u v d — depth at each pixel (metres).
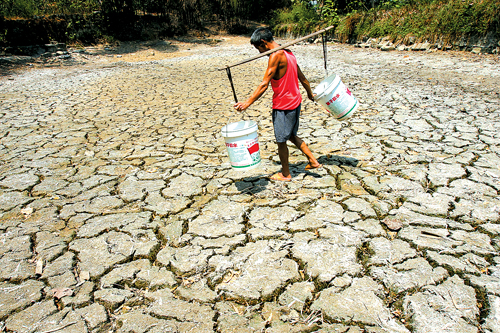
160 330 2.19
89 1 20.19
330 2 19.06
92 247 3.02
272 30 23.19
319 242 2.93
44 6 19.02
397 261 2.66
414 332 2.10
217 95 8.30
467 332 2.07
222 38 22.97
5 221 3.46
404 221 3.13
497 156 4.24
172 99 8.10
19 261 2.88
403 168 4.11
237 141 3.45
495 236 2.88
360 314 2.24
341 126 5.66
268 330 2.16
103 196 3.87
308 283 2.52
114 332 2.20
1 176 4.41
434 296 2.33
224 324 2.22
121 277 2.66
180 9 23.11
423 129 5.28
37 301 2.46
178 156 4.86
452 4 12.60
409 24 14.02
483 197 3.42
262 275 2.61
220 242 3.00
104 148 5.25
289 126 3.65
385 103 6.80
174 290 2.52
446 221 3.10
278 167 4.36
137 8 21.58
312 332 2.13
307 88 3.96
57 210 3.62
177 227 3.25
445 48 12.44
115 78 11.25
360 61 12.19
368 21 16.31
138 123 6.40
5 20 16.19
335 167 4.24
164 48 19.39
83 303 2.43
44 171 4.52
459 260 2.63
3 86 10.40
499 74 8.58
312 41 19.00
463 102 6.52
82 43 18.83
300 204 3.51
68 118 6.87
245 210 3.46
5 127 6.39
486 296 2.31
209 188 3.94
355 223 3.15
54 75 12.20
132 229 3.25
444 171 3.96
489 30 11.25
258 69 11.86
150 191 3.93
